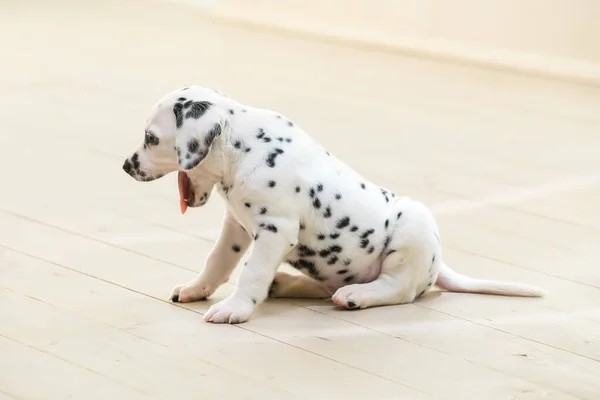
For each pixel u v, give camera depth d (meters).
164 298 4.95
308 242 4.73
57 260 5.36
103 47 10.80
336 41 11.69
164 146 4.58
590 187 7.30
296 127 4.78
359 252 4.79
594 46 10.56
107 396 3.94
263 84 9.73
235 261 4.91
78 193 6.48
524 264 5.75
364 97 9.52
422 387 4.14
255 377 4.14
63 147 7.45
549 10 10.66
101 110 8.52
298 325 4.69
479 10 10.98
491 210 6.68
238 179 4.58
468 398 4.08
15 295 4.87
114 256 5.46
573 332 4.80
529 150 8.19
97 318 4.66
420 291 5.03
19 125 7.92
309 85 9.81
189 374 4.14
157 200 6.45
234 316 4.64
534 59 10.80
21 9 12.46
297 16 12.00
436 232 4.96
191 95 4.58
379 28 11.57
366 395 4.04
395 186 7.09
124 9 12.88
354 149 7.91
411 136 8.37
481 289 5.22
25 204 6.20
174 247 5.66
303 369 4.24
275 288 5.02
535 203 6.88
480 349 4.55
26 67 9.77
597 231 6.38
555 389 4.21
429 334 4.66
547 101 9.78
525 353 4.54
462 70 10.83
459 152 8.01
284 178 4.57
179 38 11.47
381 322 4.77
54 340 4.41
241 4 12.30
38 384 4.01
